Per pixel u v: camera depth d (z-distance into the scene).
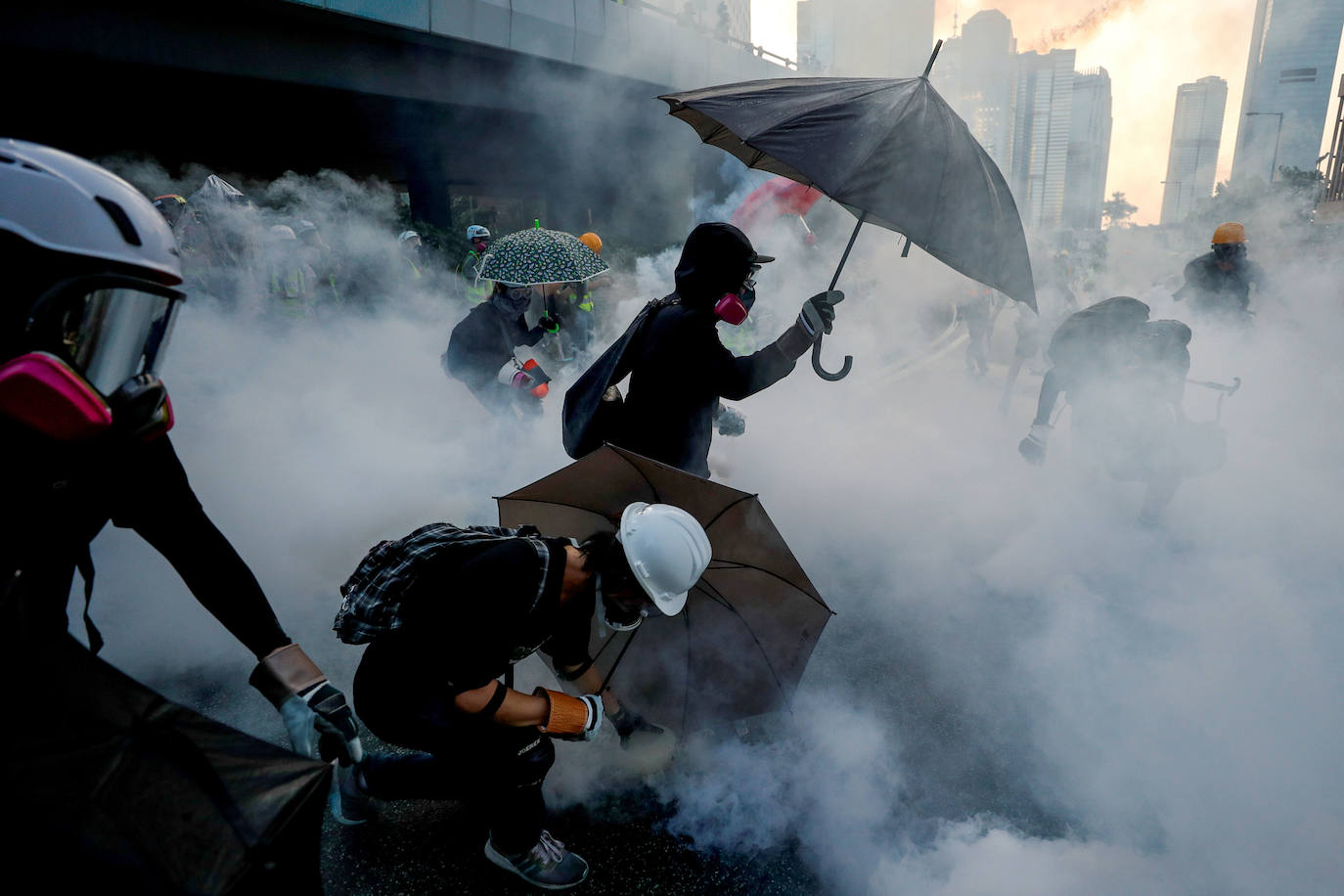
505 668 1.69
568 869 1.99
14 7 8.99
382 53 12.73
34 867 0.74
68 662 0.88
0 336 1.00
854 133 2.18
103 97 11.73
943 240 2.16
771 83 2.55
